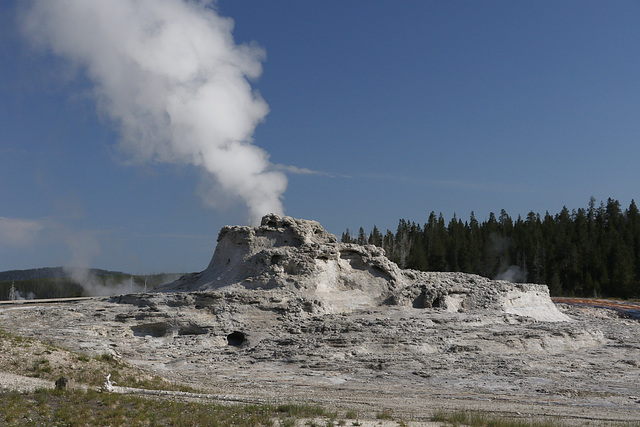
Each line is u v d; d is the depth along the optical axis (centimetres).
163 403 3083
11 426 2553
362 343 5169
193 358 5050
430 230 15950
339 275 7188
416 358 4800
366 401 3481
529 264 13762
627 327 7238
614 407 3422
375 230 16500
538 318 6988
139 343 5644
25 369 3441
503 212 17225
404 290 7081
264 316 6188
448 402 3506
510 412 3244
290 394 3662
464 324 6006
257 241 7431
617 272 12375
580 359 4991
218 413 2906
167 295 6494
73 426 2641
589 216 17088
